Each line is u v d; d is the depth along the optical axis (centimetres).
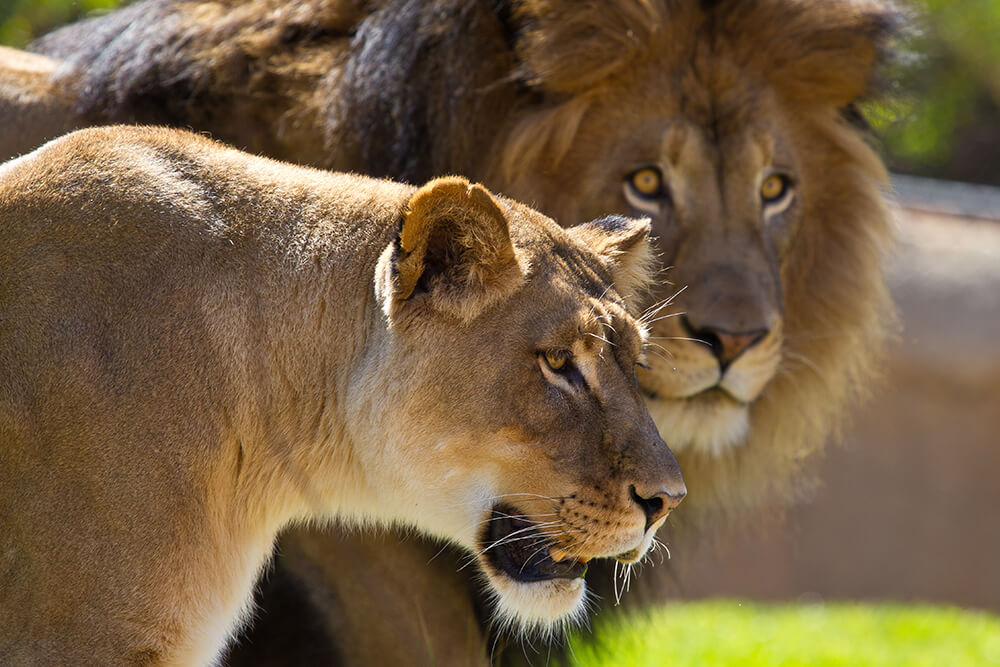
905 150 2731
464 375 582
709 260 778
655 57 796
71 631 550
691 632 1348
